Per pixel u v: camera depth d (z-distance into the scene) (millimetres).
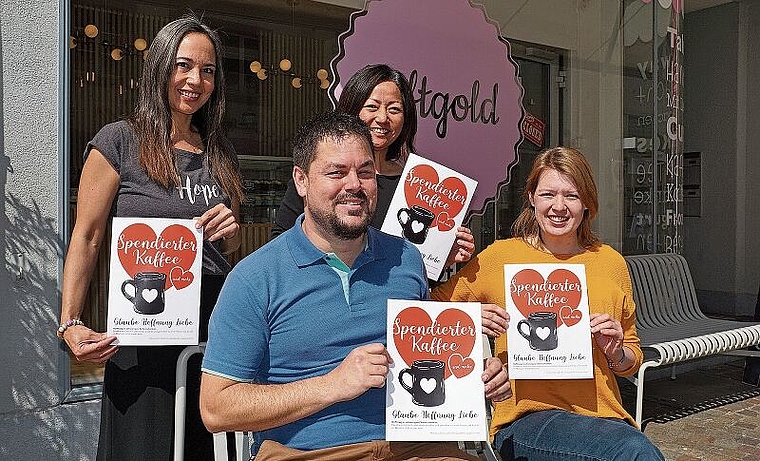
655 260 5848
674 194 6879
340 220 1981
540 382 2635
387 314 2043
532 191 2789
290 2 5312
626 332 2717
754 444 4488
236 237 2752
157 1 4551
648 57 6883
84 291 2426
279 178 5586
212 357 1963
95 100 4035
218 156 2625
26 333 3363
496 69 5488
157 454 2482
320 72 5559
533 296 2514
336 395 1837
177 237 2365
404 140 3072
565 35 6781
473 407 2037
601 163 7117
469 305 2072
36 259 3393
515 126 5652
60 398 3473
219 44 2580
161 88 2449
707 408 5270
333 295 2051
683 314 5809
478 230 5898
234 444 2715
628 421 2627
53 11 3459
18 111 3357
